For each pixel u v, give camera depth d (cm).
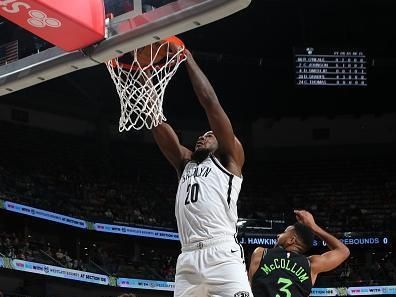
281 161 2967
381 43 2645
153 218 2606
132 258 2600
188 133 2969
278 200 2825
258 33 2558
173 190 2811
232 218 411
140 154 2903
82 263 2308
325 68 2230
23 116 2677
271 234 2578
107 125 2839
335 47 2244
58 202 2419
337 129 2977
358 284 2405
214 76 2739
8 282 2159
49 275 2086
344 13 2456
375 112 2945
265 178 2916
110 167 2781
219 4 394
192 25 415
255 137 2997
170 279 2450
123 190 2705
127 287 2297
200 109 2925
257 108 2939
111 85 2692
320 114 2970
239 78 2756
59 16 419
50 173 2575
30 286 2202
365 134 2958
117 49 443
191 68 439
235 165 421
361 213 2720
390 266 2534
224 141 418
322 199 2816
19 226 2359
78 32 437
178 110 2934
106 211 2528
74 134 2795
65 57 467
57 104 2741
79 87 2592
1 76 504
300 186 2881
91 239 2553
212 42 2614
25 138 2634
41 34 445
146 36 427
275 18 2469
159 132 457
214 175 412
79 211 2436
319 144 2969
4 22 506
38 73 481
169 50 454
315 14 2466
